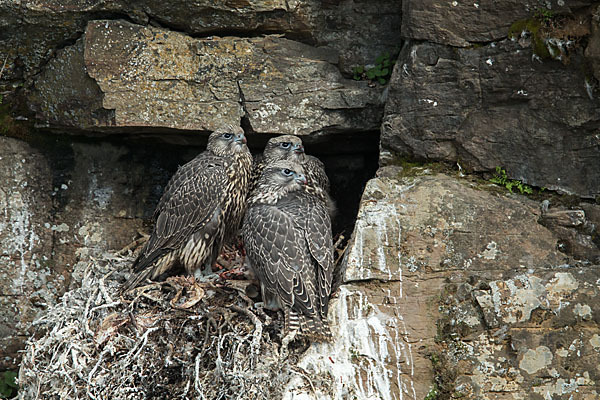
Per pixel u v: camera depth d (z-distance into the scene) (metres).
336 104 12.66
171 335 11.02
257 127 12.66
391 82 12.11
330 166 14.43
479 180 11.61
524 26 11.06
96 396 10.54
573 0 10.73
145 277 12.12
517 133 11.34
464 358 10.26
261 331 10.55
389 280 10.82
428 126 11.82
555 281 10.47
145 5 12.20
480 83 11.46
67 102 12.68
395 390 10.21
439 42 11.64
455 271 10.79
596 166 10.91
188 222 12.09
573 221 10.85
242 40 12.62
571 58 10.82
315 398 10.10
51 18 12.12
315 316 10.49
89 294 11.93
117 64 12.26
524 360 10.16
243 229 11.69
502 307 10.37
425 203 11.23
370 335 10.48
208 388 10.38
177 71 12.41
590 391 10.00
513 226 10.99
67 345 11.00
